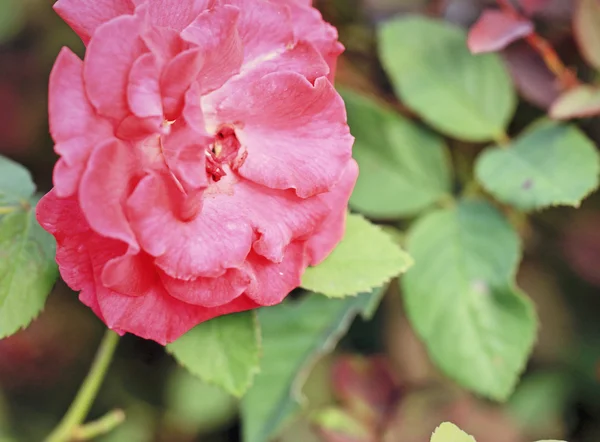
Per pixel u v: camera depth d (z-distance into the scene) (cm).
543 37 39
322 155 32
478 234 38
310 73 32
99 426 36
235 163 33
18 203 34
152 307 32
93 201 30
